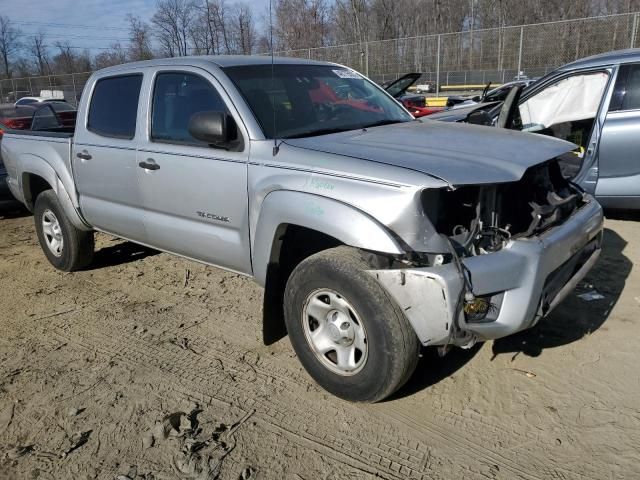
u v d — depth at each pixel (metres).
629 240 5.32
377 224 2.66
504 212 2.94
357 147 3.08
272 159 3.20
